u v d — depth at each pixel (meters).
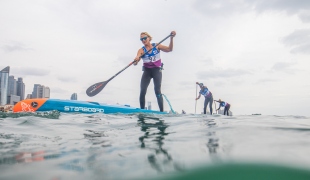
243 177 1.19
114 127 3.12
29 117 3.68
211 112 11.61
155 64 5.86
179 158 1.49
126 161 1.50
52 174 1.30
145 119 3.89
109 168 1.38
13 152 1.80
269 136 2.04
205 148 1.71
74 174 1.30
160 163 1.42
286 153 1.48
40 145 2.05
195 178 1.19
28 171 1.36
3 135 2.47
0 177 1.27
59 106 5.17
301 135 2.07
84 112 5.31
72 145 2.05
